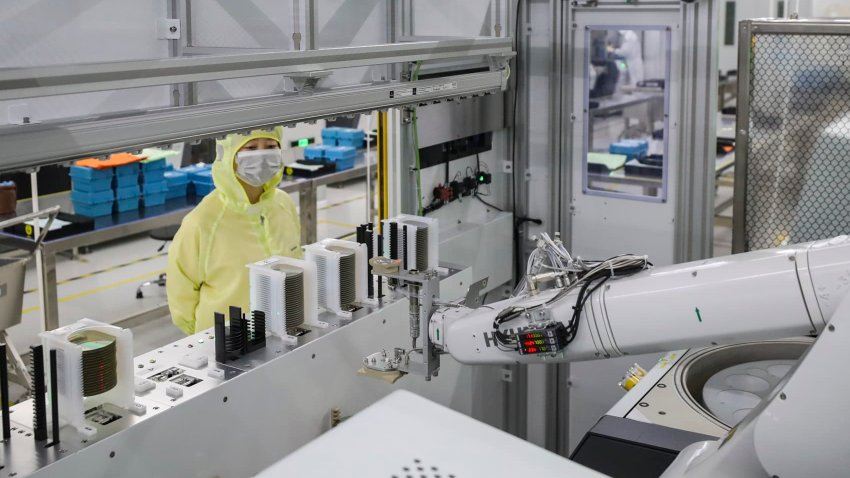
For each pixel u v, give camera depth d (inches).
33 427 71.6
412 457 44.2
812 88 113.4
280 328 90.7
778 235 120.7
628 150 150.4
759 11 306.8
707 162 140.3
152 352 88.0
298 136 297.3
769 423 59.2
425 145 136.0
